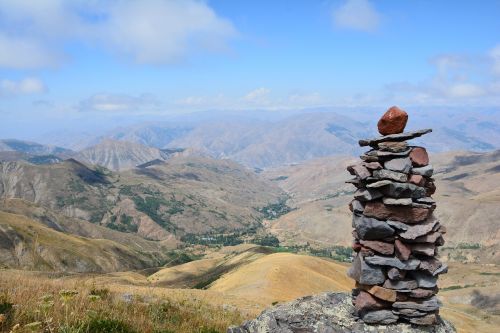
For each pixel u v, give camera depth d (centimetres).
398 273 219
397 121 229
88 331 216
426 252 220
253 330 243
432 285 221
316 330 228
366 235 226
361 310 227
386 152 226
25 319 219
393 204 221
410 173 228
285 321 237
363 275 225
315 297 254
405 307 220
